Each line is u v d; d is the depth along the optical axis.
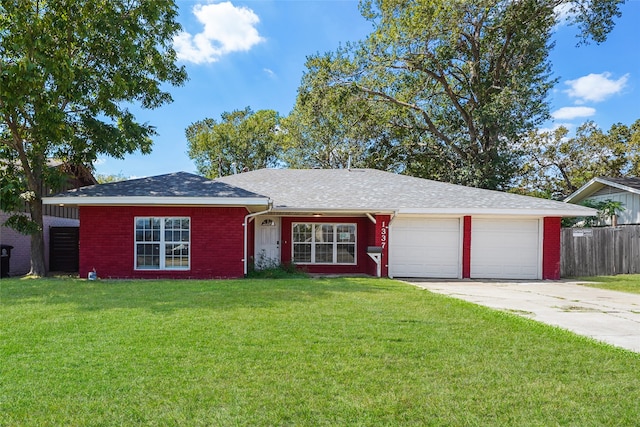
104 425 2.83
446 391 3.42
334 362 4.06
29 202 12.84
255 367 3.89
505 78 23.88
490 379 3.70
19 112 11.83
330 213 13.98
